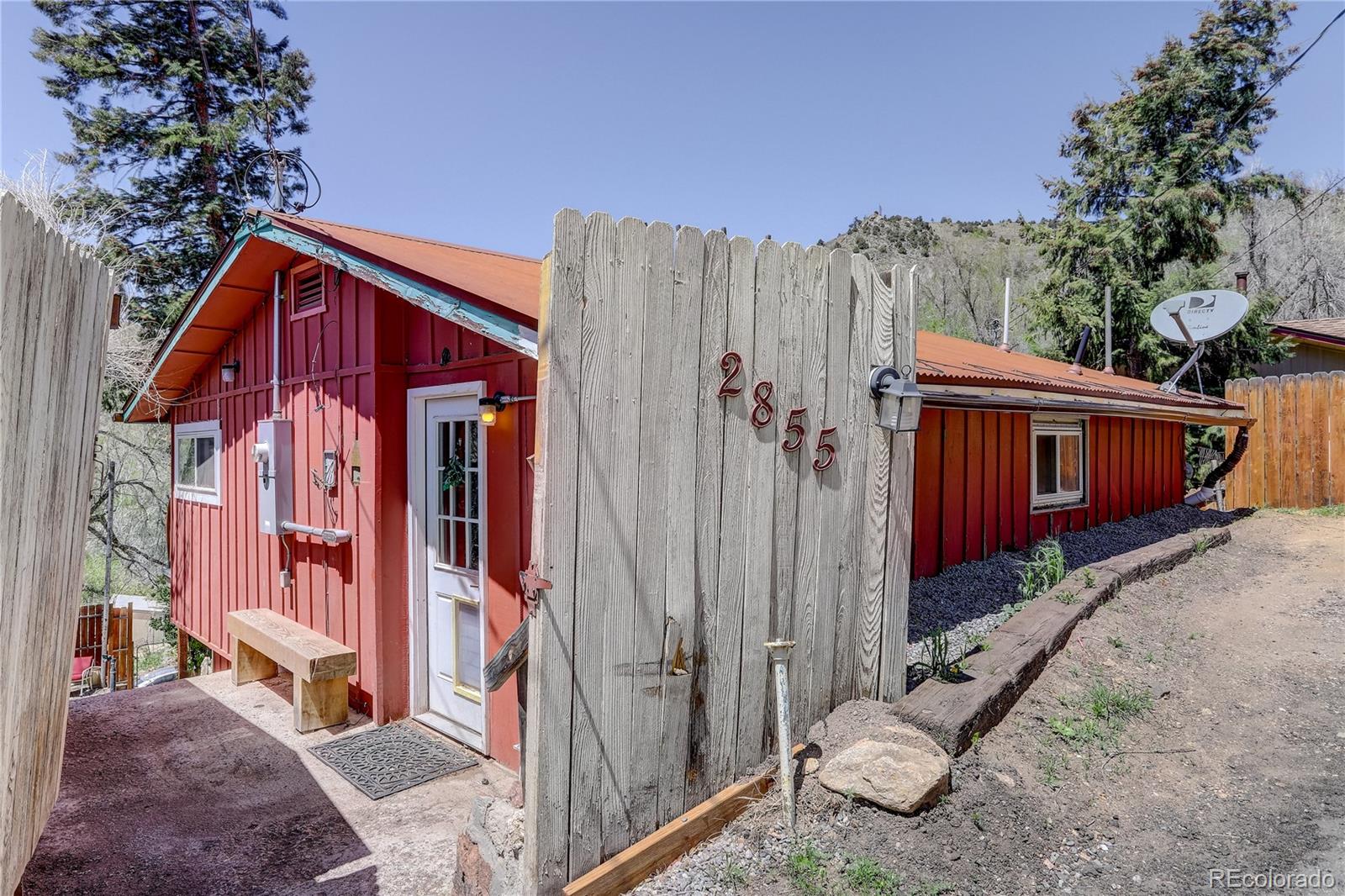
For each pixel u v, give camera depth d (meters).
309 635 5.48
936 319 28.66
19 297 1.78
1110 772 3.50
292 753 4.62
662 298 2.64
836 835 2.74
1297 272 24.59
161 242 16.17
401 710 5.05
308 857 3.42
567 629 2.39
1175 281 16.14
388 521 4.97
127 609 10.12
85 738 4.90
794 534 3.13
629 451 2.55
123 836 3.63
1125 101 18.25
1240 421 9.86
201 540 8.00
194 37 17.03
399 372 5.02
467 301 3.33
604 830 2.52
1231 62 17.06
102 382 2.68
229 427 7.24
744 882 2.51
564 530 2.38
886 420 3.47
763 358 2.98
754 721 3.02
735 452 2.89
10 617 1.83
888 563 3.58
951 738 3.26
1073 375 9.48
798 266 3.12
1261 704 4.30
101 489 13.30
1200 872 2.81
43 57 15.66
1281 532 8.52
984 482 6.72
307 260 5.72
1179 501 10.75
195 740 4.86
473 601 4.54
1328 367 15.27
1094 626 5.08
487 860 2.61
